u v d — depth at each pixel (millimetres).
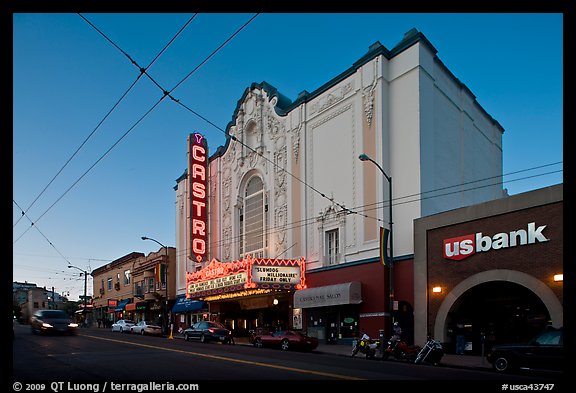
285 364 17062
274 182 37250
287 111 36781
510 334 24234
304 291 32250
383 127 29375
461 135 33125
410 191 27891
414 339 25797
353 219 30719
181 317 48688
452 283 24250
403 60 29516
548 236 20578
